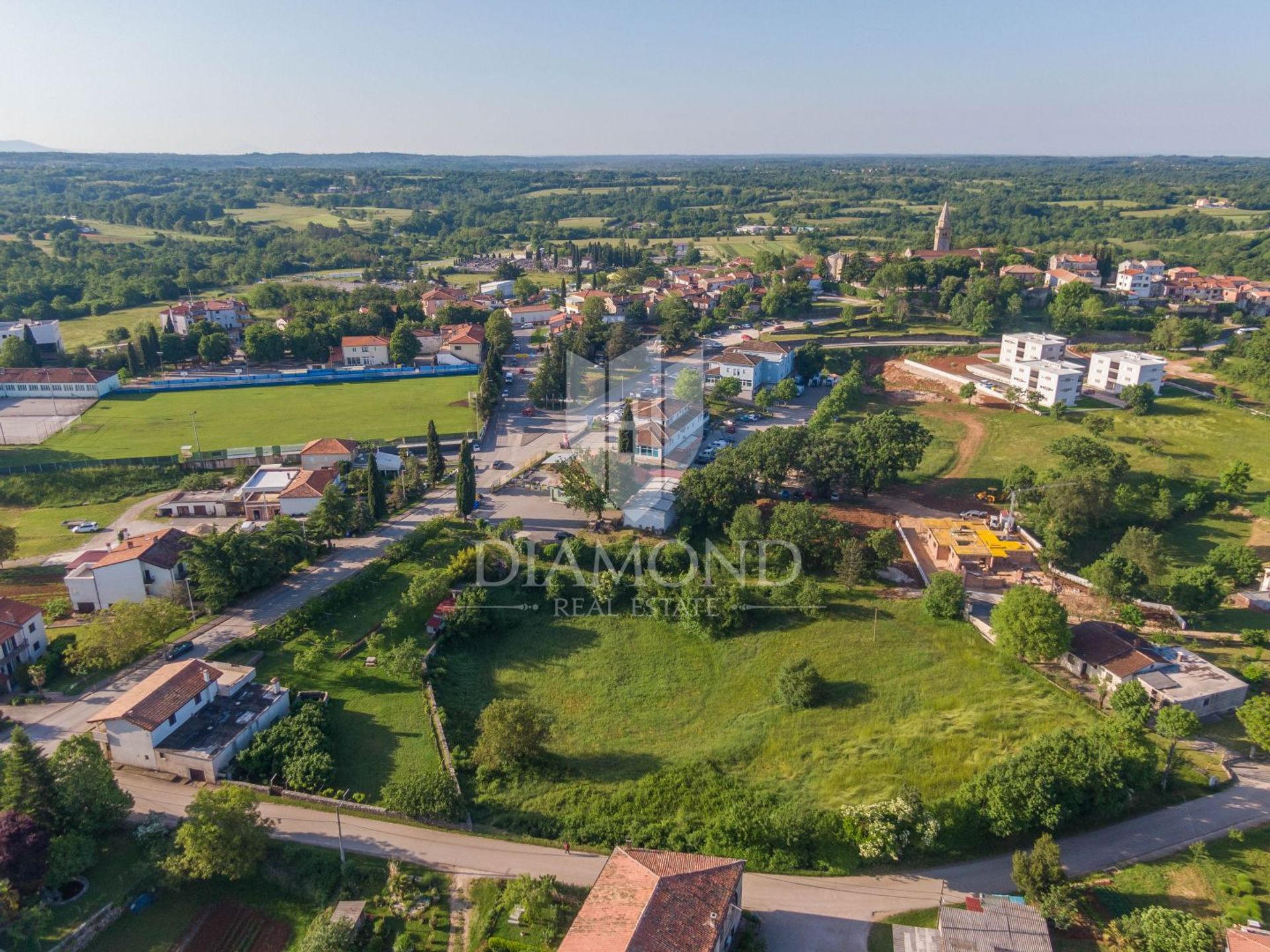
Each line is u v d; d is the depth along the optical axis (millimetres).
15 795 63688
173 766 74688
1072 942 58438
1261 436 165625
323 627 99250
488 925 59781
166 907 62594
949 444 164625
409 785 72250
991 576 111375
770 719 85438
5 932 56156
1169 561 115375
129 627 88562
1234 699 83375
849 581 107688
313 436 169750
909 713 84750
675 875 57531
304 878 64375
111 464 150125
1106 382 194875
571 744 83250
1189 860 65312
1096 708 83188
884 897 63594
